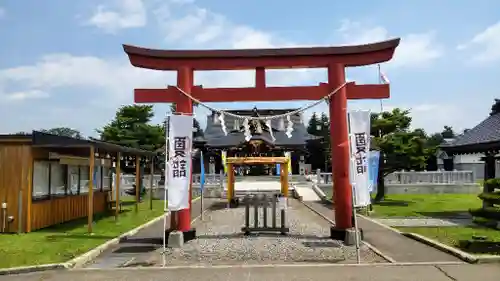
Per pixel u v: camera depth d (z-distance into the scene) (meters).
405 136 28.88
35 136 15.55
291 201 32.38
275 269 9.94
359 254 11.54
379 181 30.38
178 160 12.26
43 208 16.64
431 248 12.67
